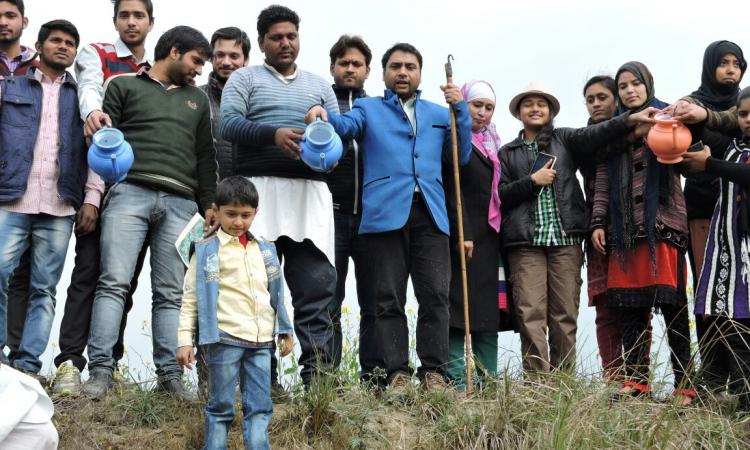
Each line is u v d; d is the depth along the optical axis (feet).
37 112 17.97
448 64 18.60
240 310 14.06
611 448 15.11
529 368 18.56
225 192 14.15
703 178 19.15
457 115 18.57
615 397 16.92
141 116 17.88
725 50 19.38
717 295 17.30
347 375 18.06
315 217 17.51
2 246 17.35
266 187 17.49
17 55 19.72
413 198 17.92
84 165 18.19
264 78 18.12
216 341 13.74
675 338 18.15
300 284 17.42
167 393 17.07
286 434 15.61
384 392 17.01
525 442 15.11
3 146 17.61
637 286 18.22
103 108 17.93
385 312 17.47
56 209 17.80
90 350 17.10
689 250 19.35
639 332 18.52
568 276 19.03
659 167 18.43
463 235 18.86
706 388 17.12
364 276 18.67
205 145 18.61
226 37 20.51
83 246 18.02
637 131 18.67
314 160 16.75
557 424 15.21
